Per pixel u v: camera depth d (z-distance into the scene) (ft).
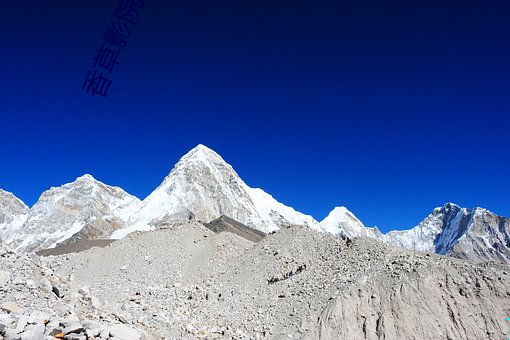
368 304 106.93
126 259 168.25
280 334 104.83
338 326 101.96
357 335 99.86
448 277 108.68
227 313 119.14
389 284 110.52
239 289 138.00
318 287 123.03
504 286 103.14
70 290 71.20
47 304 61.52
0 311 52.08
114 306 88.79
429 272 110.52
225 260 165.89
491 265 113.60
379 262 123.24
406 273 112.37
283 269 143.43
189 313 113.09
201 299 131.75
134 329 64.85
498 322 96.58
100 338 53.93
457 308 100.99
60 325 52.65
